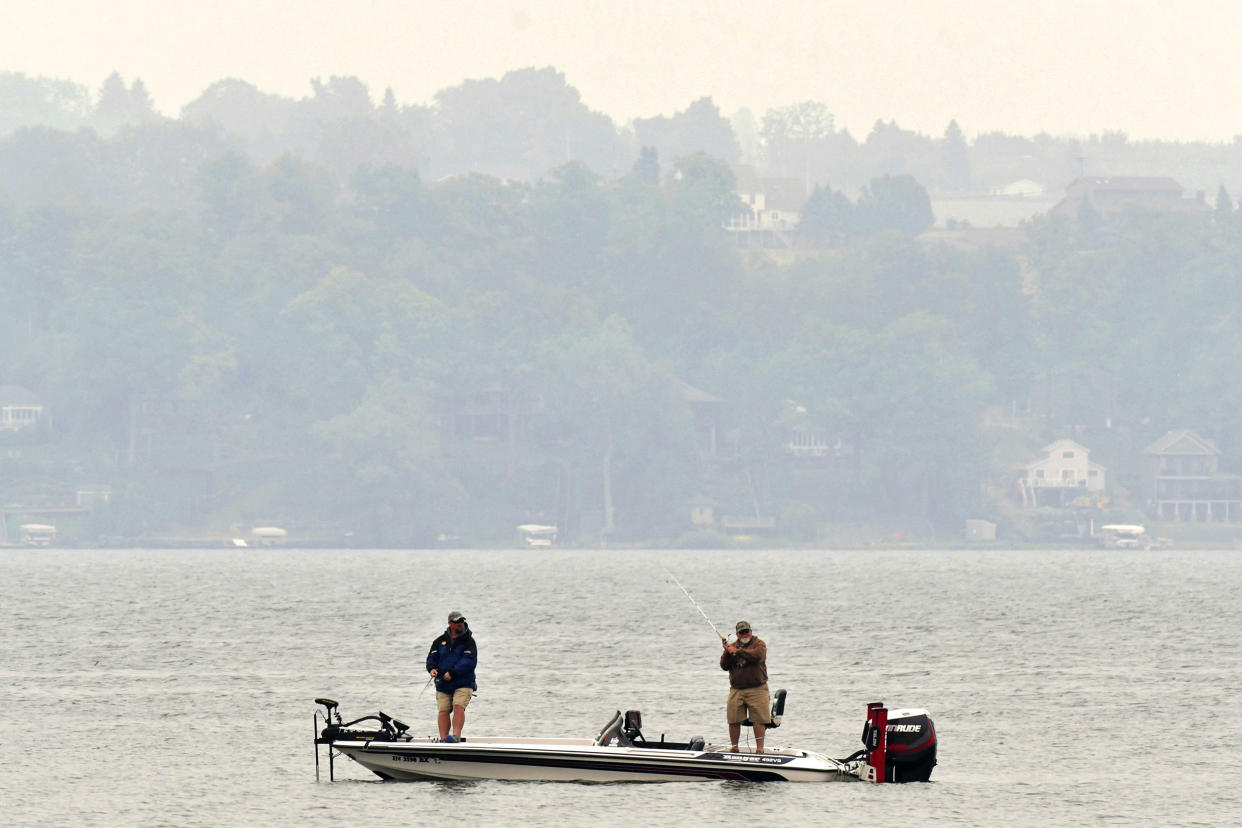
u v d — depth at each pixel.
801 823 114.75
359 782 129.75
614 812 117.81
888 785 127.50
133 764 138.38
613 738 129.88
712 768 127.12
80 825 114.62
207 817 116.94
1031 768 136.75
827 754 145.50
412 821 115.12
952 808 119.81
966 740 152.38
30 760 140.50
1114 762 140.00
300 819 116.00
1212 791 126.62
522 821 115.06
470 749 126.94
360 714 170.25
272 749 146.38
